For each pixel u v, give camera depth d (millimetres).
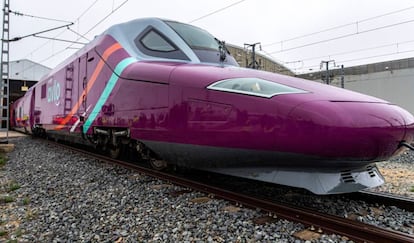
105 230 3572
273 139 3648
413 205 3977
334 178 3615
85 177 6320
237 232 3322
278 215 3689
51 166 7828
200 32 6512
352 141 3314
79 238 3398
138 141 6129
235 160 4215
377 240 2984
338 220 3463
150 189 5105
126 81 6051
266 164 3990
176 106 4773
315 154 3453
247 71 4590
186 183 5250
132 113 5797
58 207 4461
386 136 3434
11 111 29906
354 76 27891
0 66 14766
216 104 4203
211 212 3949
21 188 5730
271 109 3668
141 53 6258
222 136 4121
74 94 9289
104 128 7309
